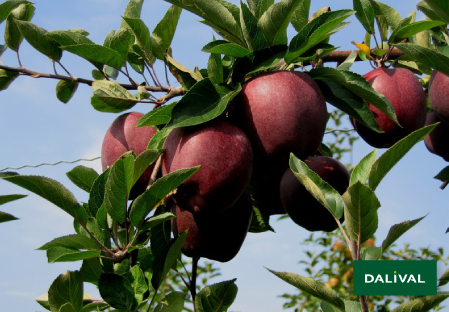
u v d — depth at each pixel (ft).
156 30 8.21
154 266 6.96
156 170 6.88
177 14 8.14
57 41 8.00
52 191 6.33
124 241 7.45
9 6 8.94
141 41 8.08
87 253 6.33
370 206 5.21
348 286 18.86
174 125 6.21
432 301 5.33
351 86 7.17
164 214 6.44
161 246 7.28
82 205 6.78
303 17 8.05
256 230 9.02
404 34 8.27
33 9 9.01
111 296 6.65
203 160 6.34
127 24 8.73
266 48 7.10
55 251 6.35
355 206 5.25
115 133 7.89
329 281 18.98
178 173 5.98
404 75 8.14
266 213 9.06
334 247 19.52
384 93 7.97
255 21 7.05
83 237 6.50
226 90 6.81
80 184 7.50
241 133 6.63
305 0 7.98
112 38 7.95
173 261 6.85
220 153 6.38
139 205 6.22
